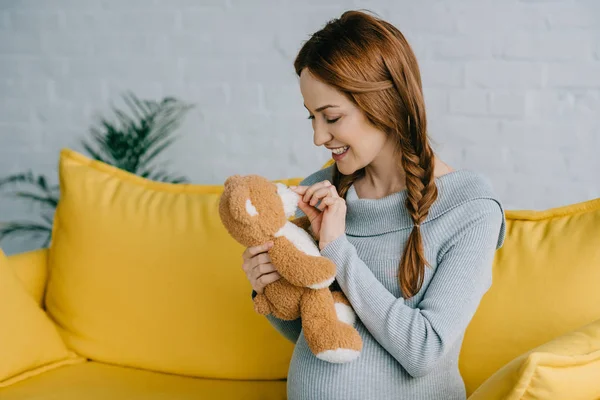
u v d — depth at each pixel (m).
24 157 2.63
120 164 2.46
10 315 1.59
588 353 1.03
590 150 2.19
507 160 2.26
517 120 2.23
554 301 1.38
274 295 1.13
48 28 2.56
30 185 2.64
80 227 1.74
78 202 1.77
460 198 1.19
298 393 1.20
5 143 2.64
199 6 2.44
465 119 2.27
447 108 2.28
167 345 1.63
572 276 1.38
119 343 1.66
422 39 2.28
